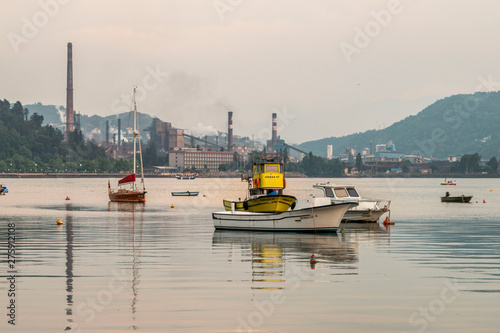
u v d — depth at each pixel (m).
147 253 61.53
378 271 51.25
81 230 84.94
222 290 43.97
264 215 80.56
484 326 35.94
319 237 75.25
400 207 149.12
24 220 102.62
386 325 36.00
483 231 84.62
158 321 36.41
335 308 39.31
